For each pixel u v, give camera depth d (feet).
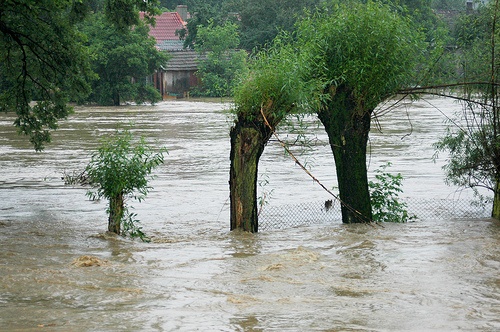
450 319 34.14
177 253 51.78
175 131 168.66
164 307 36.42
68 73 88.99
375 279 42.50
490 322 33.68
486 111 63.21
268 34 323.57
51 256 50.98
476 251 50.47
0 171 106.11
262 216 71.26
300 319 34.06
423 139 143.54
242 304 36.78
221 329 32.50
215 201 81.61
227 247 53.93
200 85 337.93
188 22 357.20
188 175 101.40
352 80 60.85
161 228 66.59
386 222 64.49
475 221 63.87
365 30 60.29
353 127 62.23
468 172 65.57
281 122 61.62
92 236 59.11
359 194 62.90
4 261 48.91
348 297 38.24
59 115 90.94
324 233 58.44
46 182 96.48
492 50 61.11
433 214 70.38
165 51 323.78
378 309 35.88
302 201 80.12
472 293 39.17
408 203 76.38
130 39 280.31
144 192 61.36
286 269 45.16
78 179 97.71
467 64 63.82
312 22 63.21
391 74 60.80
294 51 63.46
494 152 63.00
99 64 275.18
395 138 146.10
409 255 49.32
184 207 78.07
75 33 88.58
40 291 39.91
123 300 37.86
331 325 33.09
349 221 63.46
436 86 61.72
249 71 59.00
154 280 42.52
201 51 331.57
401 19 63.31
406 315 34.81
